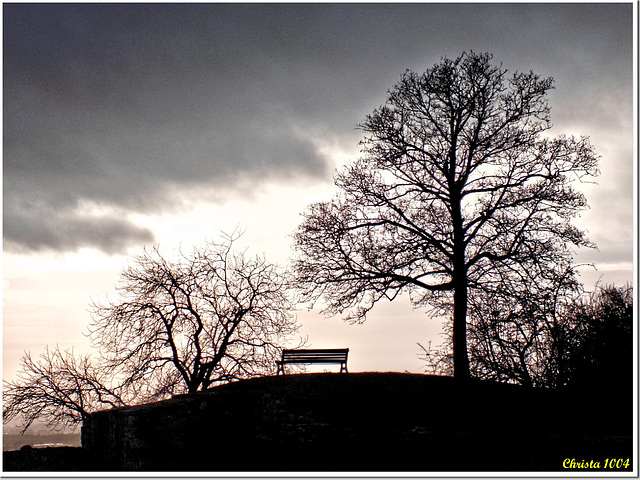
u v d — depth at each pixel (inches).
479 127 1053.2
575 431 711.1
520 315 930.7
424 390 890.1
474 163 1059.9
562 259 1004.6
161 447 798.5
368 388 901.8
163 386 1148.5
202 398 858.8
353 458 690.2
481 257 1039.0
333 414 814.5
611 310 862.5
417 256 1044.5
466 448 645.3
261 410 874.1
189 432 824.3
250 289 1230.3
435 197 1072.8
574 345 847.1
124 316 1159.6
